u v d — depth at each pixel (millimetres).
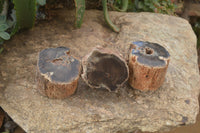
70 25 536
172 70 461
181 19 597
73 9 583
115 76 390
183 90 429
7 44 476
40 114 380
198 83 451
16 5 454
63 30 521
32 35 501
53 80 369
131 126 392
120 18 571
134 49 401
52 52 394
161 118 393
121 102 404
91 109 391
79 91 412
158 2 652
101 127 382
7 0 495
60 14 562
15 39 488
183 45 521
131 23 554
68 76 375
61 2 578
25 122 373
